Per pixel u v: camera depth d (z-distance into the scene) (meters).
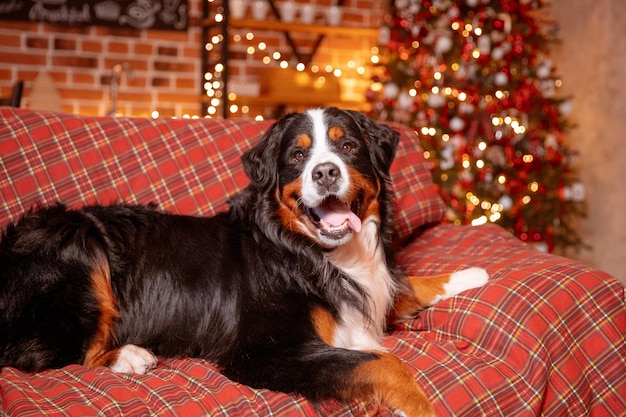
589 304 2.59
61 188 2.86
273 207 2.55
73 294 2.40
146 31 6.08
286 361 2.24
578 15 6.19
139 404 2.05
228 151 3.16
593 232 6.07
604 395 2.55
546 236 5.84
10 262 2.42
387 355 2.23
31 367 2.33
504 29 5.86
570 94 6.33
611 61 5.80
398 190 3.39
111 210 2.65
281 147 2.55
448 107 5.69
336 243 2.44
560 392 2.45
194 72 6.25
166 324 2.52
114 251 2.53
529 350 2.42
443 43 5.51
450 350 2.46
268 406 2.11
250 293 2.47
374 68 6.39
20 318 2.36
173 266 2.56
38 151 2.87
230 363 2.33
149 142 3.06
